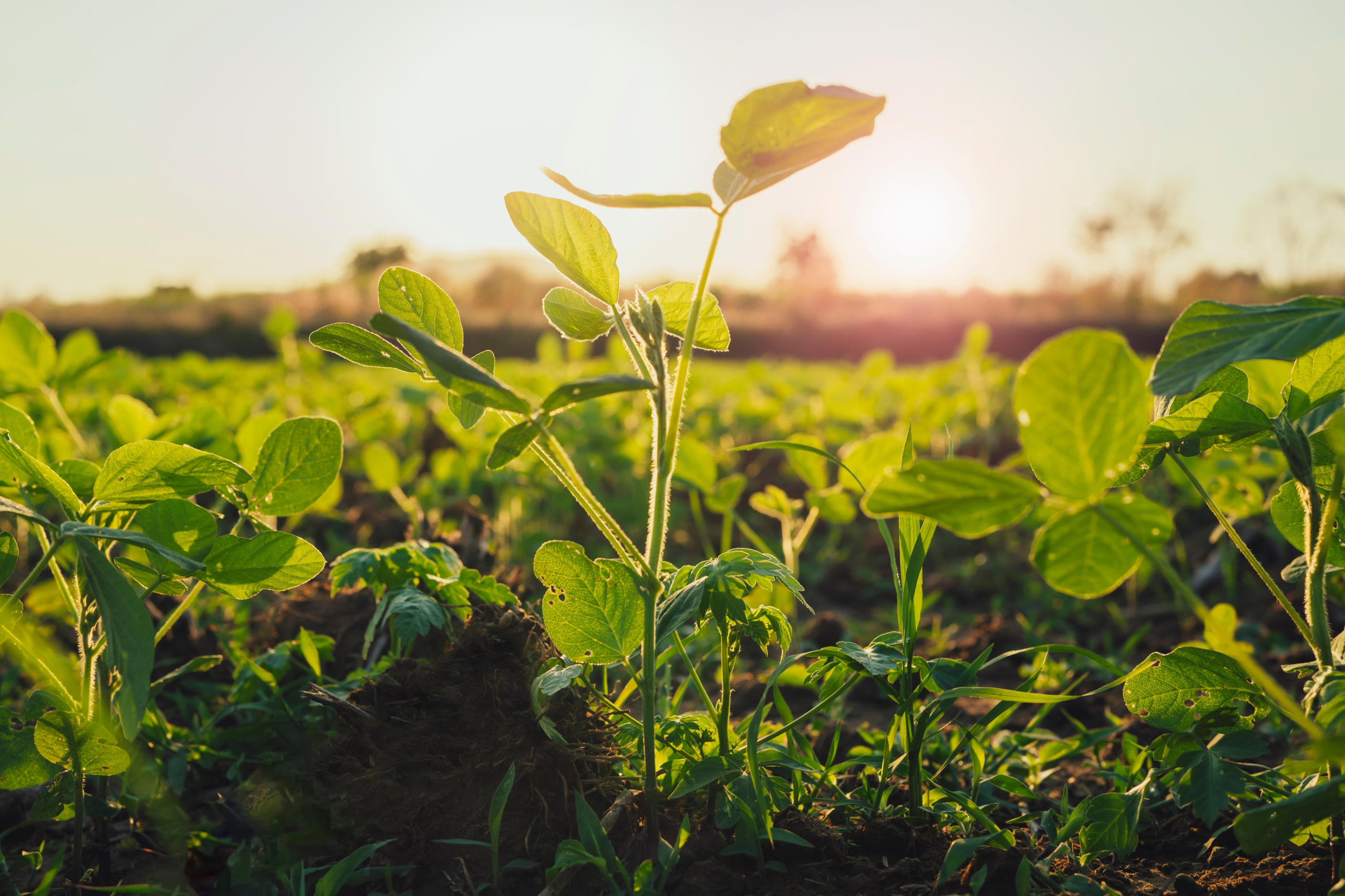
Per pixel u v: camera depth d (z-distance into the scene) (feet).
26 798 2.15
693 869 1.67
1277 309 1.40
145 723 2.05
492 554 2.90
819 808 1.90
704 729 1.86
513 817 1.73
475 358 1.75
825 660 1.90
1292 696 2.59
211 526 1.69
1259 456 3.34
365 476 6.08
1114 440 1.22
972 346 7.00
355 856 1.68
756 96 1.38
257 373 9.70
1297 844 1.73
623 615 1.70
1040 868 1.67
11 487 1.73
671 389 1.60
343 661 2.38
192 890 1.87
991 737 2.46
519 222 1.63
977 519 1.28
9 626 1.60
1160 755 1.69
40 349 3.94
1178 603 3.81
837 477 5.47
